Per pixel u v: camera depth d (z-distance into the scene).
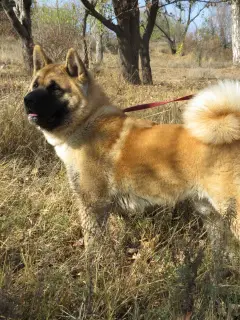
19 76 4.59
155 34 20.80
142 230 1.72
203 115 1.42
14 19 5.08
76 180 1.62
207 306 1.17
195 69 8.84
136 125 1.58
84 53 4.94
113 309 1.24
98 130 1.58
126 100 3.40
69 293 1.28
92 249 1.49
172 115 2.54
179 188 1.49
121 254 1.51
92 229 1.62
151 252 1.56
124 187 1.57
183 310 1.03
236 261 1.45
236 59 10.84
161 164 1.48
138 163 1.51
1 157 2.22
